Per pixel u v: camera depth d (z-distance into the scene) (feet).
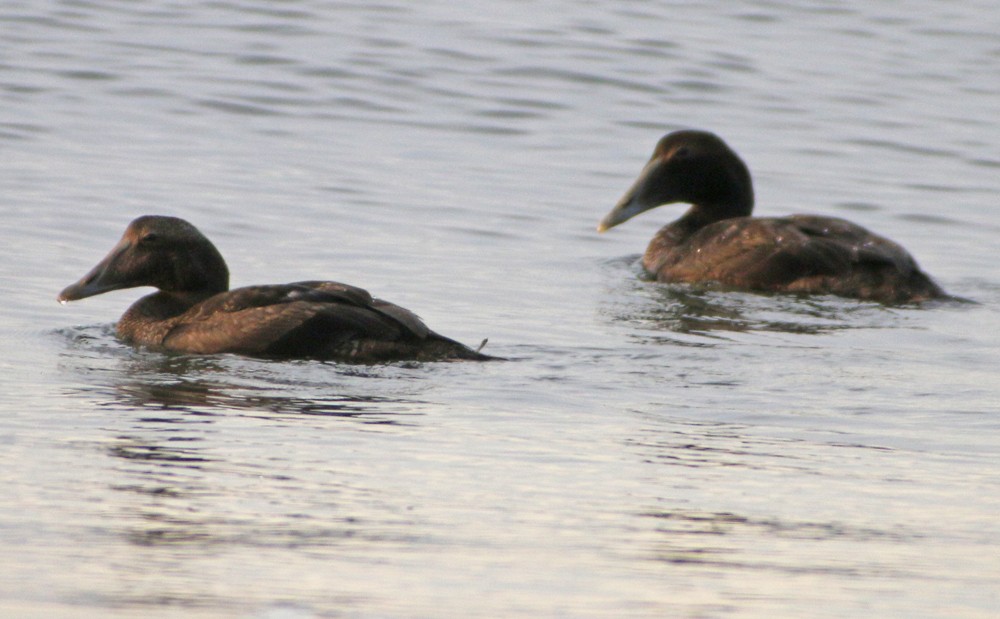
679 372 41.24
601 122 75.25
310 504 28.50
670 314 49.08
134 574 23.99
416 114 75.00
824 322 48.11
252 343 41.83
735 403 38.17
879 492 30.73
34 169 62.85
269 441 33.17
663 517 28.45
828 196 66.13
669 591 23.99
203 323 42.73
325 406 36.65
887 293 51.42
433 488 30.01
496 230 59.93
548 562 25.41
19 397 36.52
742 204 60.70
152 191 61.11
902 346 44.93
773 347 44.50
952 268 57.41
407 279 52.47
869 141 74.18
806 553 26.40
